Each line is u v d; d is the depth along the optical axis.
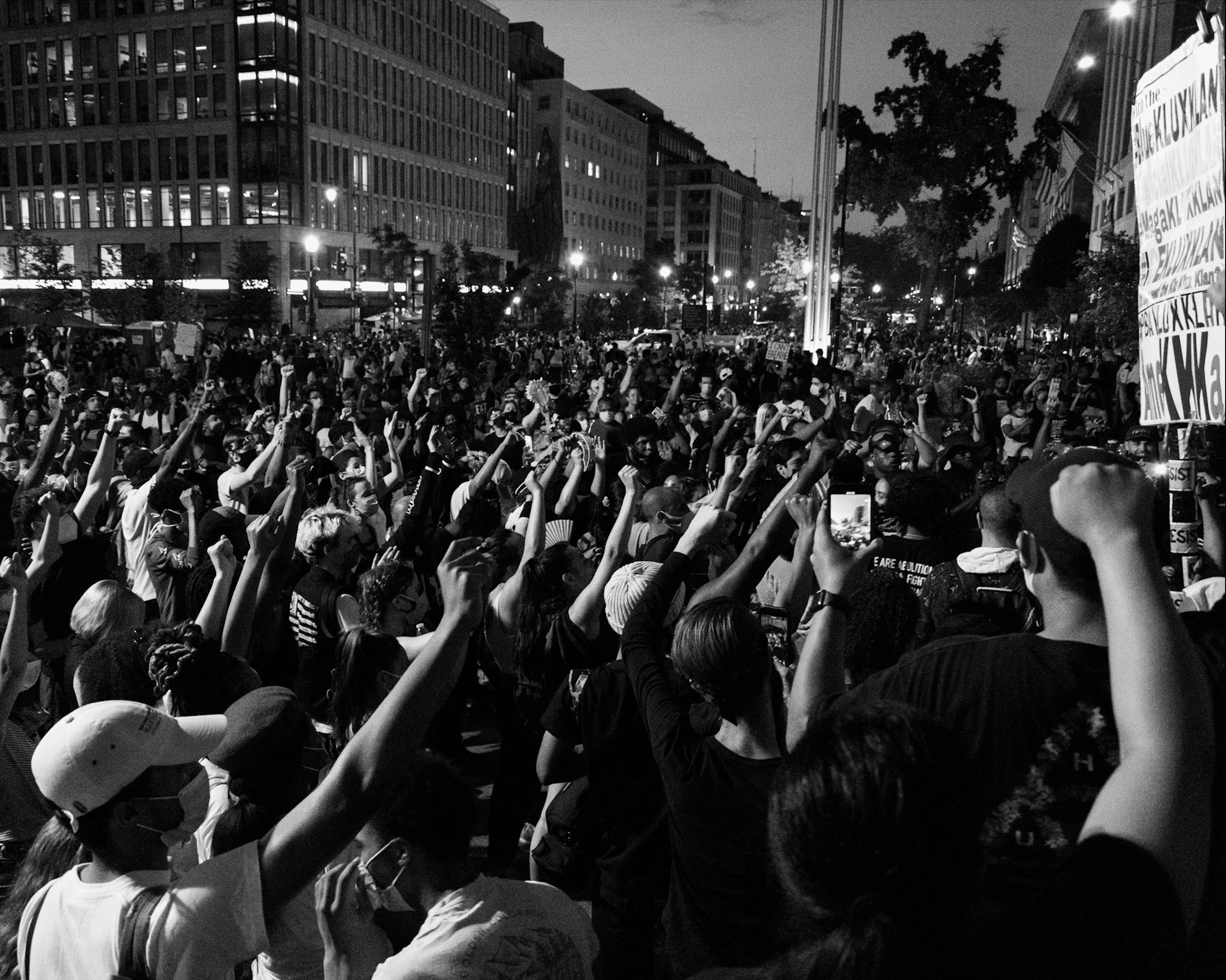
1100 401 15.87
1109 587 1.26
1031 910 1.17
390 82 95.19
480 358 29.16
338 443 12.66
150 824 2.32
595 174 143.38
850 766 1.18
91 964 2.13
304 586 5.51
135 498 7.50
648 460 10.93
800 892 1.20
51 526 5.08
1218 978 1.48
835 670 2.37
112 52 84.75
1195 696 1.20
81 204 87.69
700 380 21.80
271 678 5.48
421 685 2.02
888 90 55.19
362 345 43.38
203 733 2.45
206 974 2.04
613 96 173.38
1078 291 34.00
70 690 4.91
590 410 15.34
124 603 4.95
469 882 2.35
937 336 61.66
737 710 2.61
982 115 54.00
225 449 12.37
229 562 4.49
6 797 3.82
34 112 88.12
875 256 101.25
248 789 2.91
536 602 4.59
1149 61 37.62
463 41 107.69
